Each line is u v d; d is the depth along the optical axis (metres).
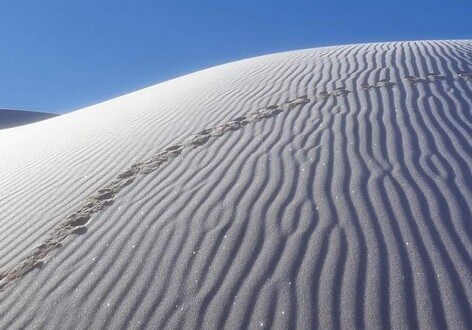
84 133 11.10
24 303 5.07
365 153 7.02
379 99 9.08
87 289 5.05
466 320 4.16
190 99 11.12
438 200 5.79
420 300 4.38
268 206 5.90
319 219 5.55
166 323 4.48
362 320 4.24
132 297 4.84
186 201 6.30
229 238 5.42
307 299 4.50
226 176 6.79
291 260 4.98
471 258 4.84
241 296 4.64
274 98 9.94
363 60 12.09
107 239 5.82
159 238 5.62
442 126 7.82
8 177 9.23
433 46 13.50
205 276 4.94
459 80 10.06
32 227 6.67
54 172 8.65
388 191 6.01
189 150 7.95
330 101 9.22
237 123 8.77
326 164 6.75
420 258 4.86
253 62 14.44
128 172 7.63
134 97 14.78
